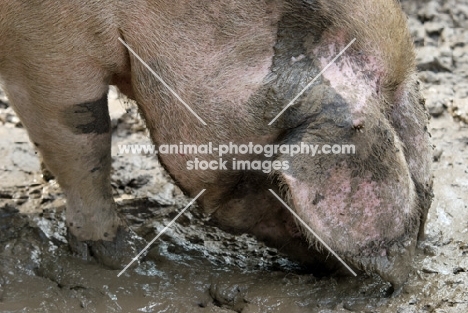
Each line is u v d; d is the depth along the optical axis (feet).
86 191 7.02
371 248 6.49
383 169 6.39
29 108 6.77
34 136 6.88
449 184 7.80
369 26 6.37
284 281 6.91
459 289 6.86
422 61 8.84
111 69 6.64
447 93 8.61
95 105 6.75
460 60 8.92
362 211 6.42
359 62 6.40
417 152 6.72
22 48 6.54
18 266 7.04
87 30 6.46
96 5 6.40
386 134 6.39
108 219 7.12
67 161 6.91
